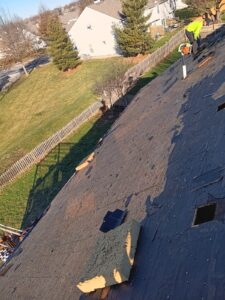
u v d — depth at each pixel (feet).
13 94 167.32
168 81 48.49
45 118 124.57
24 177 89.25
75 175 44.93
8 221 73.87
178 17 187.52
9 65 216.33
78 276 22.09
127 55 150.30
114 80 109.09
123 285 17.61
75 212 32.86
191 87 37.14
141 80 116.67
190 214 17.85
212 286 12.66
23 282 29.40
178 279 14.57
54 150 96.53
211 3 126.93
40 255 31.27
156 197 22.62
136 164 30.66
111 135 47.03
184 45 51.88
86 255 23.25
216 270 13.16
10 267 35.86
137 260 18.42
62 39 154.40
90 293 19.61
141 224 21.17
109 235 21.21
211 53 41.45
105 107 110.11
